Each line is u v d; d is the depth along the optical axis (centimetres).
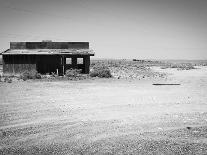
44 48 3522
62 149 651
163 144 680
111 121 919
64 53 3195
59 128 833
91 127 843
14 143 696
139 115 1016
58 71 3262
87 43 3591
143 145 673
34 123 894
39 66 3228
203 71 5166
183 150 638
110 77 3109
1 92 1669
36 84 2225
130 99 1430
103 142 698
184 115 1016
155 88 2003
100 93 1680
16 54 3133
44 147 666
